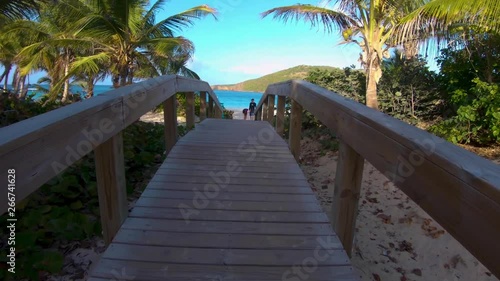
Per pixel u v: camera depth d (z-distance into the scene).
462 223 0.84
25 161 0.97
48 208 2.30
